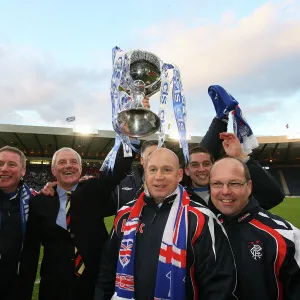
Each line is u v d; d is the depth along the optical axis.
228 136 2.54
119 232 2.14
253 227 2.02
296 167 37.25
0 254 2.53
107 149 30.19
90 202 2.69
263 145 30.67
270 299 1.87
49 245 2.62
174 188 2.02
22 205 2.75
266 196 2.43
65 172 2.76
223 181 2.01
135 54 2.35
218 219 2.16
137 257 1.96
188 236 1.89
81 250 2.52
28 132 22.45
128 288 1.89
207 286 1.79
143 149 2.61
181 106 2.28
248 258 1.94
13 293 2.59
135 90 2.26
